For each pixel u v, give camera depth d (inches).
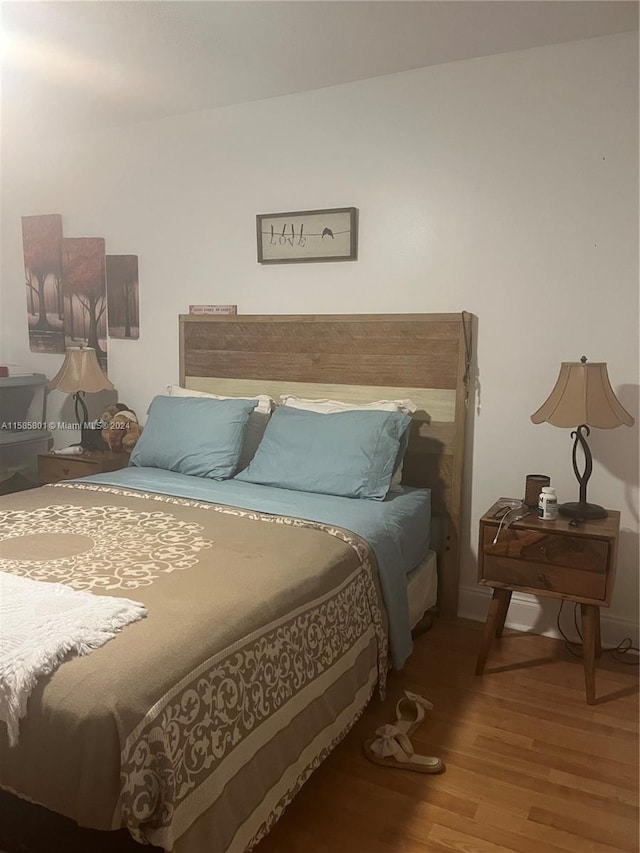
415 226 115.0
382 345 118.3
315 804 69.7
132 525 86.4
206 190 134.4
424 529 106.0
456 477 113.8
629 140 98.4
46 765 49.3
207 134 132.6
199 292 138.4
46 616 55.7
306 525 87.7
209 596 63.3
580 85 100.6
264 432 119.9
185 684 51.7
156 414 125.0
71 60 108.3
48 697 49.3
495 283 109.9
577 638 108.6
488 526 95.0
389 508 97.9
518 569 93.7
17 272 161.3
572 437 106.4
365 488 101.5
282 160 125.6
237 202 131.3
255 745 57.6
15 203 158.6
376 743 78.1
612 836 66.0
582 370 93.1
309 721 66.2
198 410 120.2
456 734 82.5
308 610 68.8
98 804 47.7
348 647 75.5
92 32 98.0
